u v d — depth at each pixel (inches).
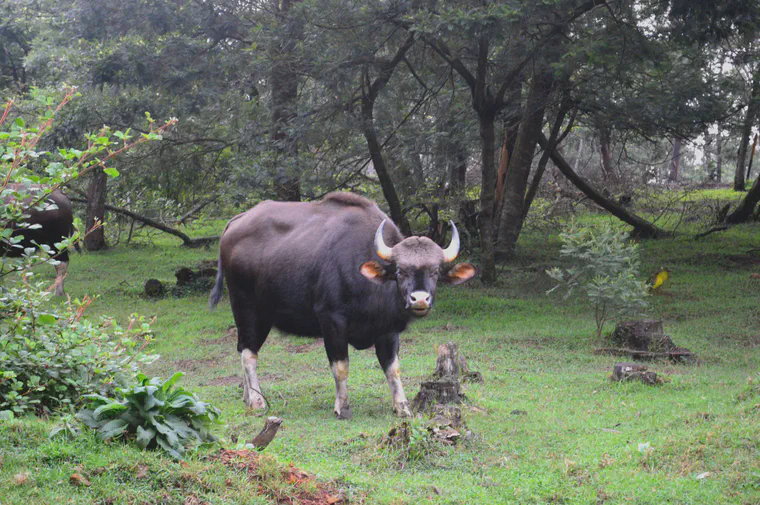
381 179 747.4
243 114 764.6
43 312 261.7
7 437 198.2
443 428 265.9
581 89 728.3
